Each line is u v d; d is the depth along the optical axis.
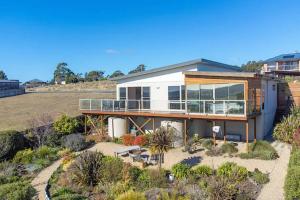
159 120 27.00
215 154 21.67
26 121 34.09
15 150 23.44
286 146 22.92
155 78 28.27
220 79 23.77
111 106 28.33
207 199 14.10
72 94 58.72
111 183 16.95
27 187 14.70
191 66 26.59
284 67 53.47
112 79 30.44
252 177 17.14
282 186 15.84
